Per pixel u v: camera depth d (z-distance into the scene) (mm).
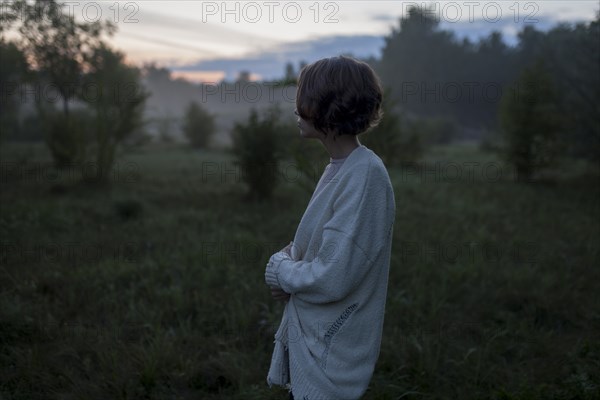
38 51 12273
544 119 11383
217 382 2939
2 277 4461
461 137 45781
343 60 1345
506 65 42312
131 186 10406
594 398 2656
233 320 3588
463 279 4715
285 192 9812
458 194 9484
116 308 3867
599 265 5078
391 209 1340
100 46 12664
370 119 1368
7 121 14148
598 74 10641
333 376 1353
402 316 3770
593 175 11586
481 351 3221
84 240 5887
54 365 3010
